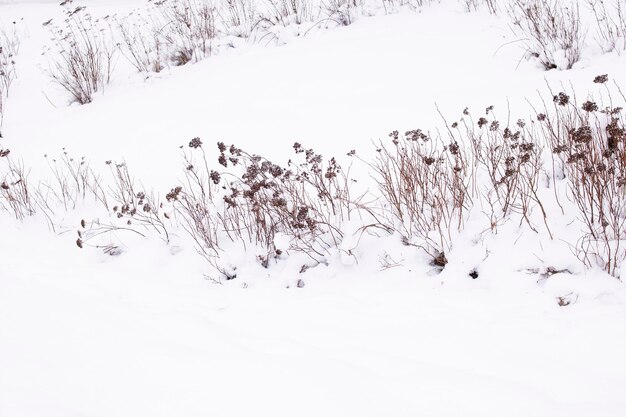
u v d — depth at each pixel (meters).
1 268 3.12
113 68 6.62
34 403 1.78
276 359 1.95
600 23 4.62
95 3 9.77
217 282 2.85
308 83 5.12
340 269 2.76
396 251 2.74
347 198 3.16
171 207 3.58
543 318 2.04
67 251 3.35
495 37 5.00
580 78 3.94
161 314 2.44
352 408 1.64
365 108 4.35
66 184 4.16
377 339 2.05
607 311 2.00
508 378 1.70
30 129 5.59
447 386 1.69
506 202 2.64
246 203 3.17
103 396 1.81
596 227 2.41
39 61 7.26
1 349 2.16
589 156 2.56
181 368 1.94
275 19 6.85
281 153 3.92
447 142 3.53
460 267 2.51
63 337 2.24
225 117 4.79
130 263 3.12
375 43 5.59
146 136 4.78
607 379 1.64
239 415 1.66
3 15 9.71
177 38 6.95
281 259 2.95
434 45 5.21
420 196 3.05
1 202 4.06
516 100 3.87
